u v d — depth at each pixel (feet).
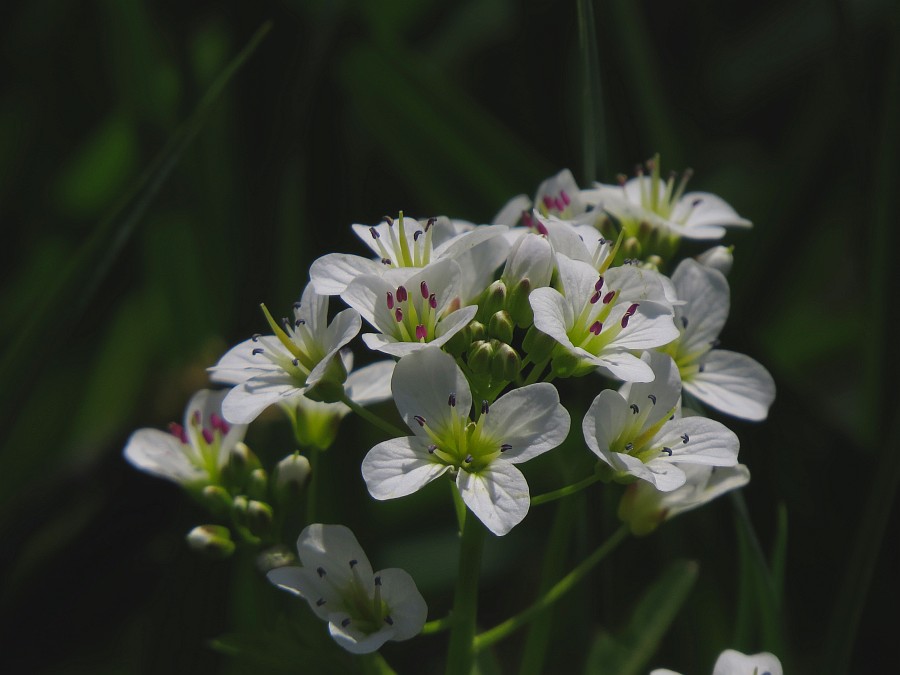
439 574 0.93
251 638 0.83
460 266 0.83
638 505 0.84
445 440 0.80
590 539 0.87
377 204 0.96
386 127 0.93
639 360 0.81
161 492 0.91
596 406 0.80
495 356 0.82
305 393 0.82
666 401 0.82
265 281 0.91
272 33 0.94
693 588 0.88
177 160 0.86
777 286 0.94
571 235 0.83
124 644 0.92
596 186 0.87
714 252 0.87
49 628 0.91
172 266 0.95
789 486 0.90
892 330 0.89
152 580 0.91
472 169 0.93
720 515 0.89
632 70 0.93
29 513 0.91
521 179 0.93
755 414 0.84
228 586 0.90
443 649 0.93
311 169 0.93
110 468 0.91
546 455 0.94
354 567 0.81
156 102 0.95
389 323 0.81
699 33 0.97
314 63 0.90
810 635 0.89
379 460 0.80
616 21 0.93
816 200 0.93
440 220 0.84
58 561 0.91
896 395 0.89
